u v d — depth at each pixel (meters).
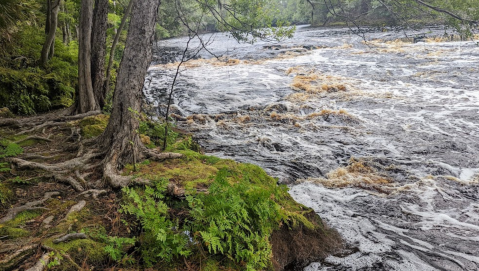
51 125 7.08
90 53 8.38
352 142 9.06
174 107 13.27
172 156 5.29
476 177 6.81
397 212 5.67
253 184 4.79
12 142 5.89
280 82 16.81
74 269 2.93
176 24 10.19
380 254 4.54
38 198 4.10
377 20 21.09
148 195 3.87
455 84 14.38
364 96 13.49
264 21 8.91
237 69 21.09
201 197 3.84
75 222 3.59
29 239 3.23
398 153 8.19
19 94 8.77
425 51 21.89
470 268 4.25
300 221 4.49
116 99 4.95
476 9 5.62
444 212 5.66
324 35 33.78
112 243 3.23
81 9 7.87
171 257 3.22
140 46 4.83
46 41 10.40
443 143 8.66
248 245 3.42
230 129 10.59
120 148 4.79
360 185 6.66
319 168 7.53
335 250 4.59
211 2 8.57
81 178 4.46
